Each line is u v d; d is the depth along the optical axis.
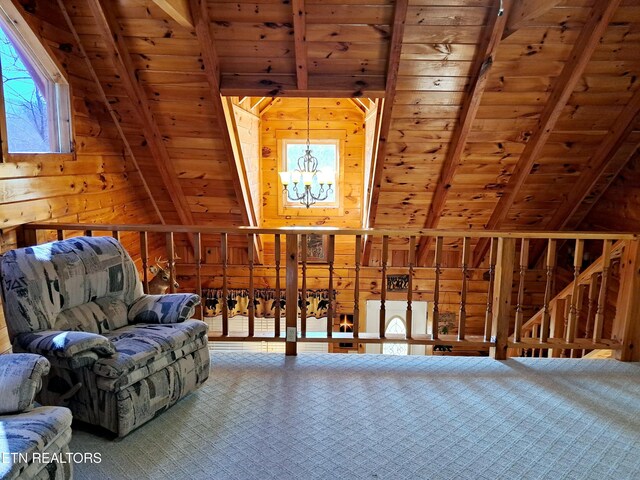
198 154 4.73
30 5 3.22
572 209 5.30
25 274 2.30
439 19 3.43
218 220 5.73
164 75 3.94
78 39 3.71
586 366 3.18
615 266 4.69
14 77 3.29
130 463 2.06
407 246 6.22
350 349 6.30
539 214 5.50
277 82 3.98
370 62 3.82
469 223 5.70
